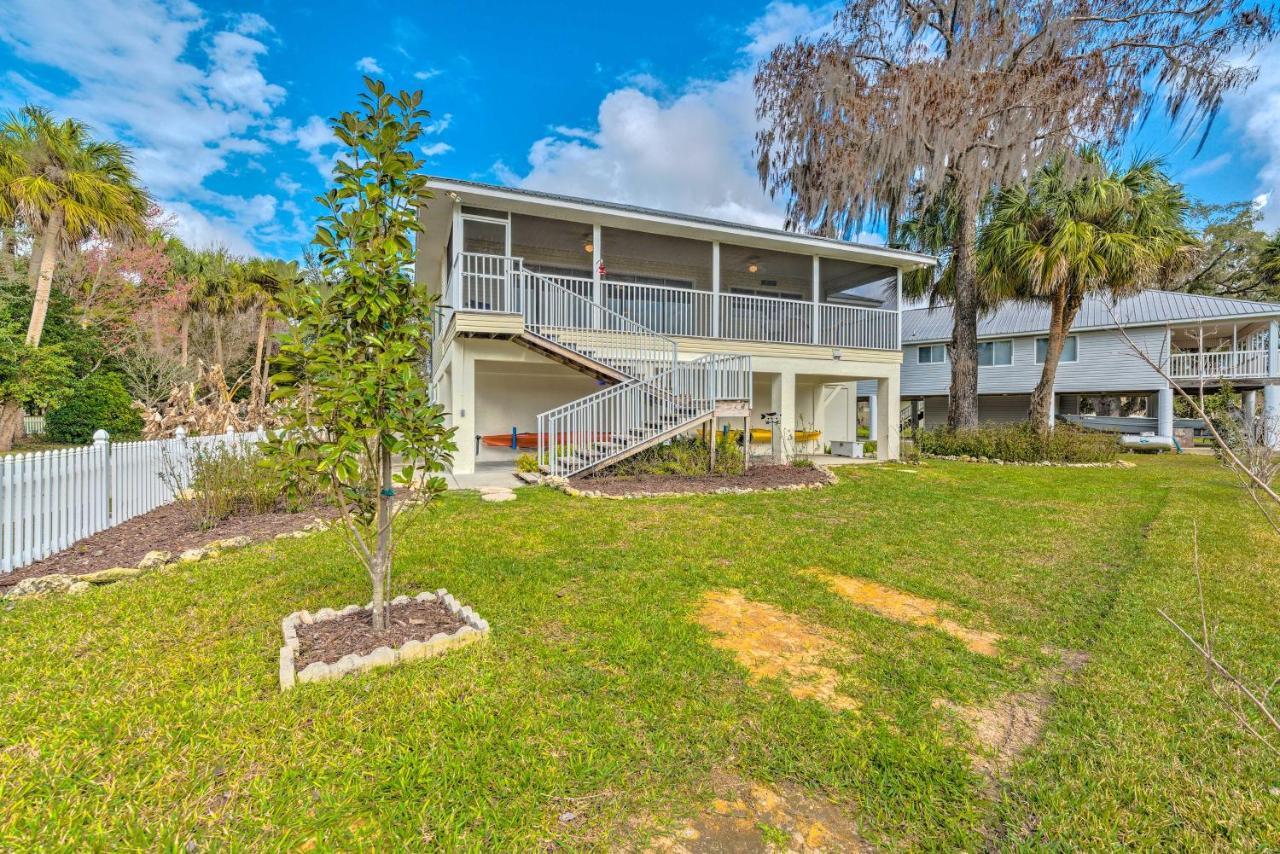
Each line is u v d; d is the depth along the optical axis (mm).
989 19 12359
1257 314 15445
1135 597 3705
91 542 4785
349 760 1954
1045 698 2482
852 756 2039
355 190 2602
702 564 4332
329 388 2498
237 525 5402
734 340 11141
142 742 2020
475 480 8539
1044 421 13680
